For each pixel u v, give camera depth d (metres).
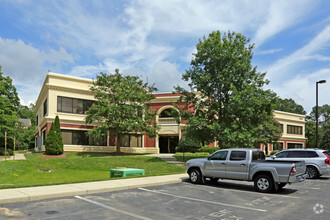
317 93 24.52
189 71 24.03
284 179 10.50
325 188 12.34
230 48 22.23
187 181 13.74
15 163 20.94
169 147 39.22
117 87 30.50
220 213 7.66
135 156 27.89
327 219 7.11
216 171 12.34
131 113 30.95
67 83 31.39
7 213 7.17
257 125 23.16
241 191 11.24
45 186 10.77
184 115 24.55
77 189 10.09
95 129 29.06
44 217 6.86
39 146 31.34
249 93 20.92
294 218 7.20
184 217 7.21
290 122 54.03
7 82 34.88
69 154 28.98
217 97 23.72
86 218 6.88
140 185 11.68
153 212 7.63
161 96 37.53
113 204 8.45
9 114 33.66
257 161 11.52
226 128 20.92
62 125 30.27
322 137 39.75
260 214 7.60
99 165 22.50
